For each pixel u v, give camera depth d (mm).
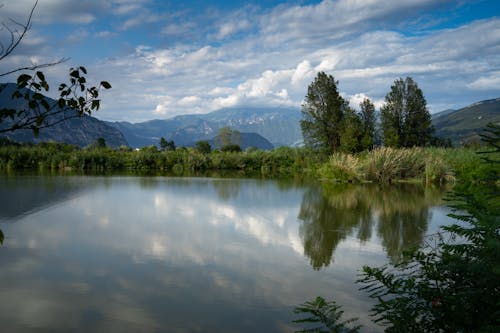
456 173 3402
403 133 42750
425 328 2709
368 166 26406
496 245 2340
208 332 4852
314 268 7355
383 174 26016
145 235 9961
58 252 8320
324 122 40000
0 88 2176
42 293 6062
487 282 2479
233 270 7242
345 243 9250
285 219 12328
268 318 5230
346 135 35625
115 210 13648
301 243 9250
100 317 5270
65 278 6738
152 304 5688
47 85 2297
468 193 3025
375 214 13164
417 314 2795
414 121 42719
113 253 8297
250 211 13828
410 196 18094
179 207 14523
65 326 5016
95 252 8352
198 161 43062
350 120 36844
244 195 18500
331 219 12328
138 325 5031
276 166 43594
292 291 6195
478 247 2773
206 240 9516
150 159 41844
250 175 34094
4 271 7035
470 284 2744
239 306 5621
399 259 7777
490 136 2832
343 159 27688
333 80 40281
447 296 2658
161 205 14938
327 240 9547
